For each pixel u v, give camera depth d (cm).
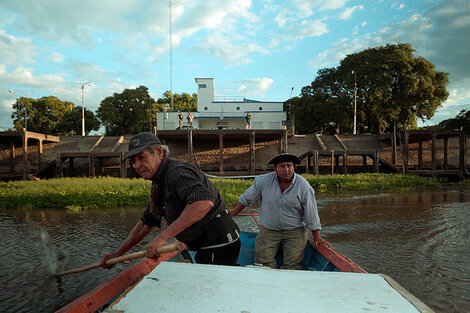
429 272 488
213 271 151
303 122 4184
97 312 183
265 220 375
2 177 2234
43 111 4600
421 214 985
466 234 730
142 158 205
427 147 2944
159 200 225
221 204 235
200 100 3900
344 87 3703
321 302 121
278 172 354
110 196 1192
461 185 1988
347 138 3073
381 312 114
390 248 618
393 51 3447
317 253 383
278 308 117
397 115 3769
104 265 235
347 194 1480
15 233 734
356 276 147
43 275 470
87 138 2891
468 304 381
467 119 4034
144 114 4341
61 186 1429
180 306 119
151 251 180
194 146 2753
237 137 2694
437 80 3578
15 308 372
